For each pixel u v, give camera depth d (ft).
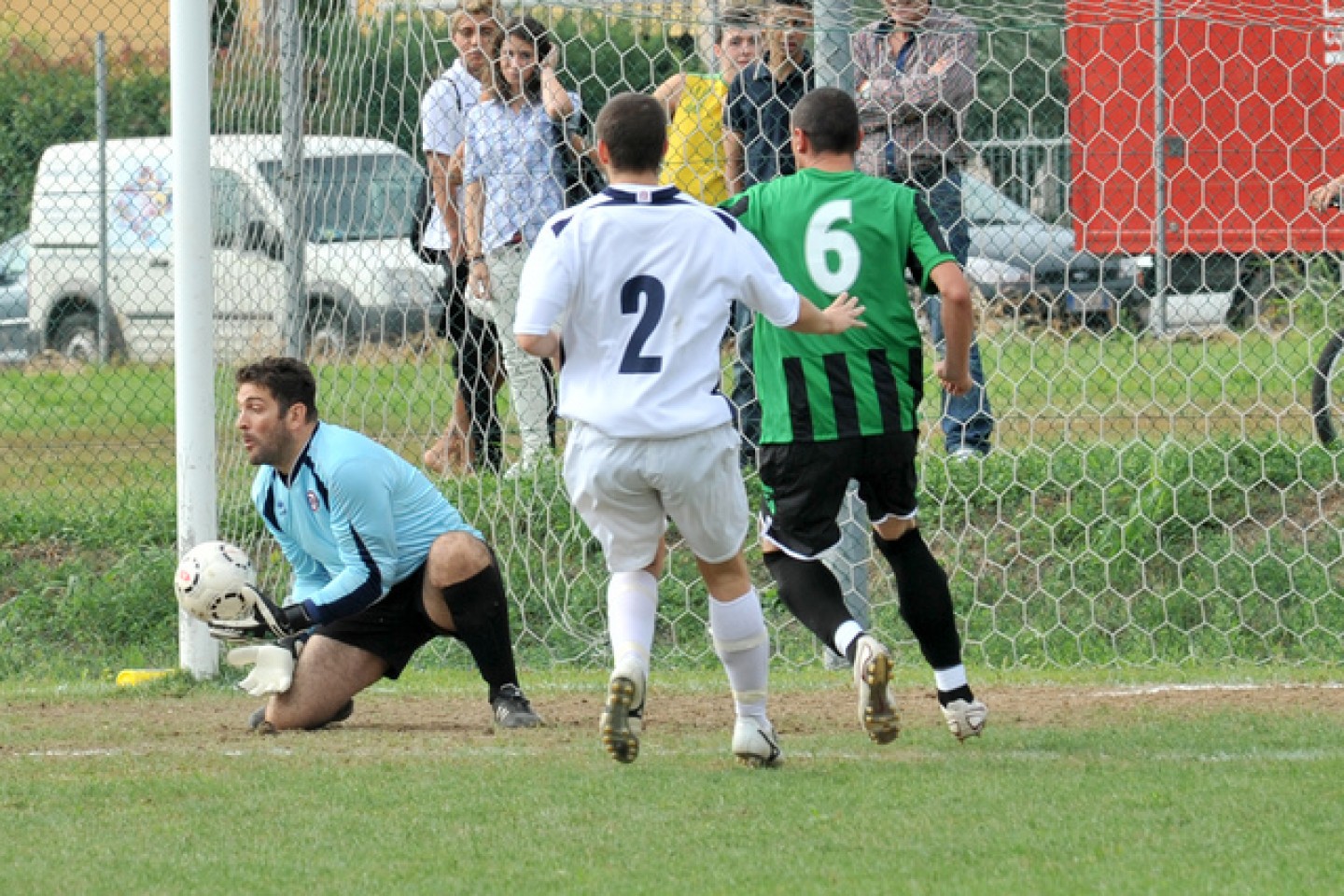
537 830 49.55
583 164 101.14
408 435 103.45
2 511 112.68
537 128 98.32
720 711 72.33
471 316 100.32
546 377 99.60
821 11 85.15
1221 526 99.30
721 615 57.31
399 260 103.19
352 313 102.22
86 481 120.16
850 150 60.75
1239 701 71.77
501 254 98.37
